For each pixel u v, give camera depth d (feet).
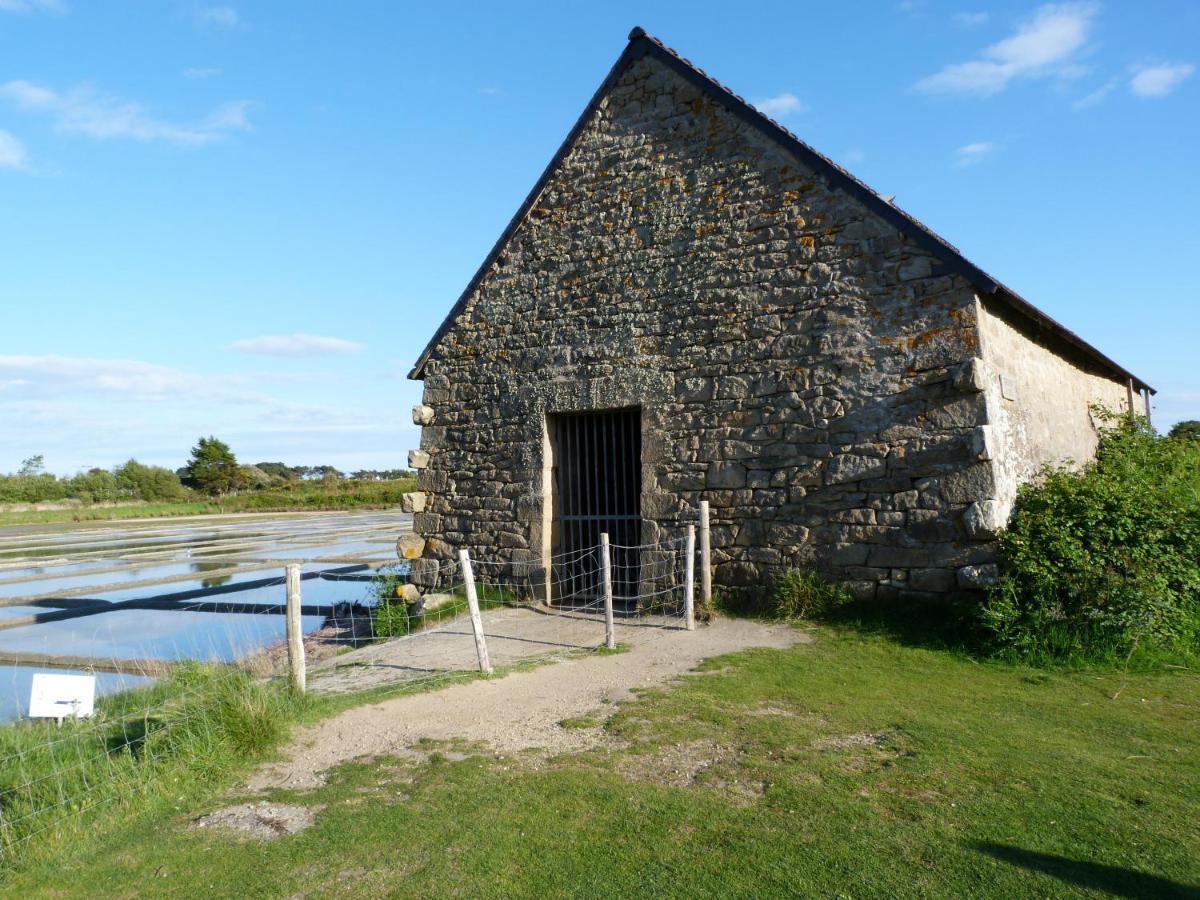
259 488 216.95
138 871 13.52
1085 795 15.20
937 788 15.60
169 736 18.52
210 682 21.38
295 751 18.57
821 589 30.78
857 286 31.22
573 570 38.52
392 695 22.45
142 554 73.20
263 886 12.88
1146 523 26.84
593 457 39.11
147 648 35.91
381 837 14.26
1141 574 25.36
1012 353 32.89
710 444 33.88
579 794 15.70
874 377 30.63
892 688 22.57
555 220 38.73
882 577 29.94
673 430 34.73
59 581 56.95
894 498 29.94
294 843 14.19
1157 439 46.24
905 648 26.66
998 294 29.68
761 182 33.58
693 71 35.19
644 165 36.47
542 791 15.89
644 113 36.68
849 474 30.83
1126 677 23.40
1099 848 13.15
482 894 12.35
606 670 25.09
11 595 50.78
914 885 12.12
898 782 15.89
